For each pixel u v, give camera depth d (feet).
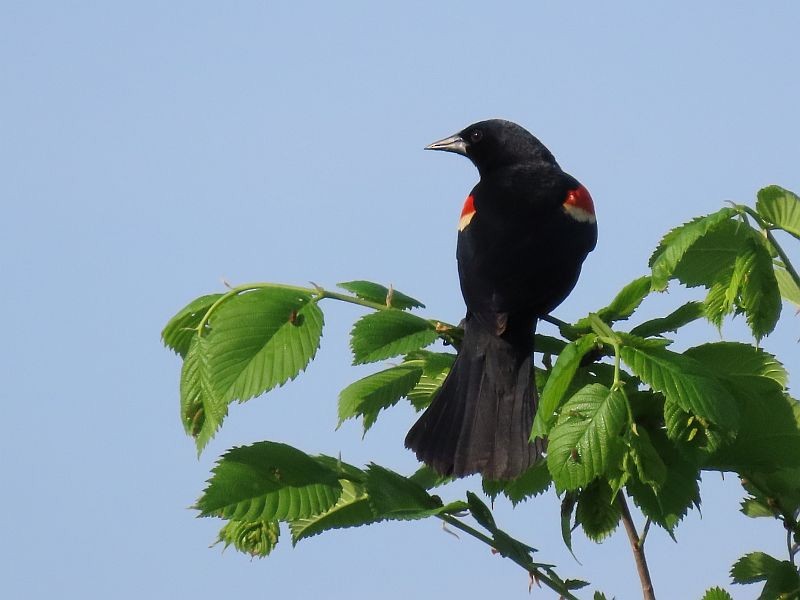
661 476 16.63
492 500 22.07
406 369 21.77
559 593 18.49
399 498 18.45
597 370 19.85
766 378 19.07
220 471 17.56
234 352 18.62
